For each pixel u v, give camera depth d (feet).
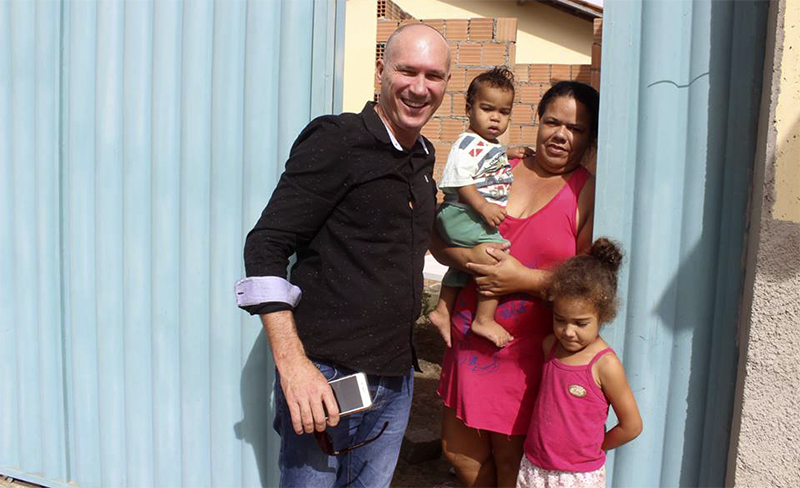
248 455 9.77
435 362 18.31
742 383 7.32
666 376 8.07
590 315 7.35
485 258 8.13
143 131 9.94
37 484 11.00
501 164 8.36
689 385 7.98
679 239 7.93
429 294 23.13
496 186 8.32
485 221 8.23
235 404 9.76
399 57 6.82
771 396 7.03
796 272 6.81
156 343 10.09
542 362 8.37
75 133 10.31
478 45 29.96
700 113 7.77
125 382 10.30
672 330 8.01
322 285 7.03
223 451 9.86
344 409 6.69
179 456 10.21
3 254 10.93
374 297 7.02
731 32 7.60
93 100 10.23
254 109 9.29
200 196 9.71
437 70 6.84
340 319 7.03
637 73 7.96
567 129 8.05
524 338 8.33
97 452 10.71
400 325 7.29
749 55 7.54
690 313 7.91
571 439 7.61
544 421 7.79
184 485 10.14
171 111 9.77
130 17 9.82
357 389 6.72
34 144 10.61
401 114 6.91
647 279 8.04
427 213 7.37
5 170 10.82
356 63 31.83
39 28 10.36
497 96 8.86
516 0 39.52
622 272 8.12
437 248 8.65
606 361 7.52
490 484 9.27
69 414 10.83
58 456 10.96
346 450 7.14
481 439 9.11
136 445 10.35
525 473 8.10
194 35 9.52
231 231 9.57
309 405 6.42
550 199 8.24
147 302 10.15
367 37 31.60
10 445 11.23
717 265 7.80
